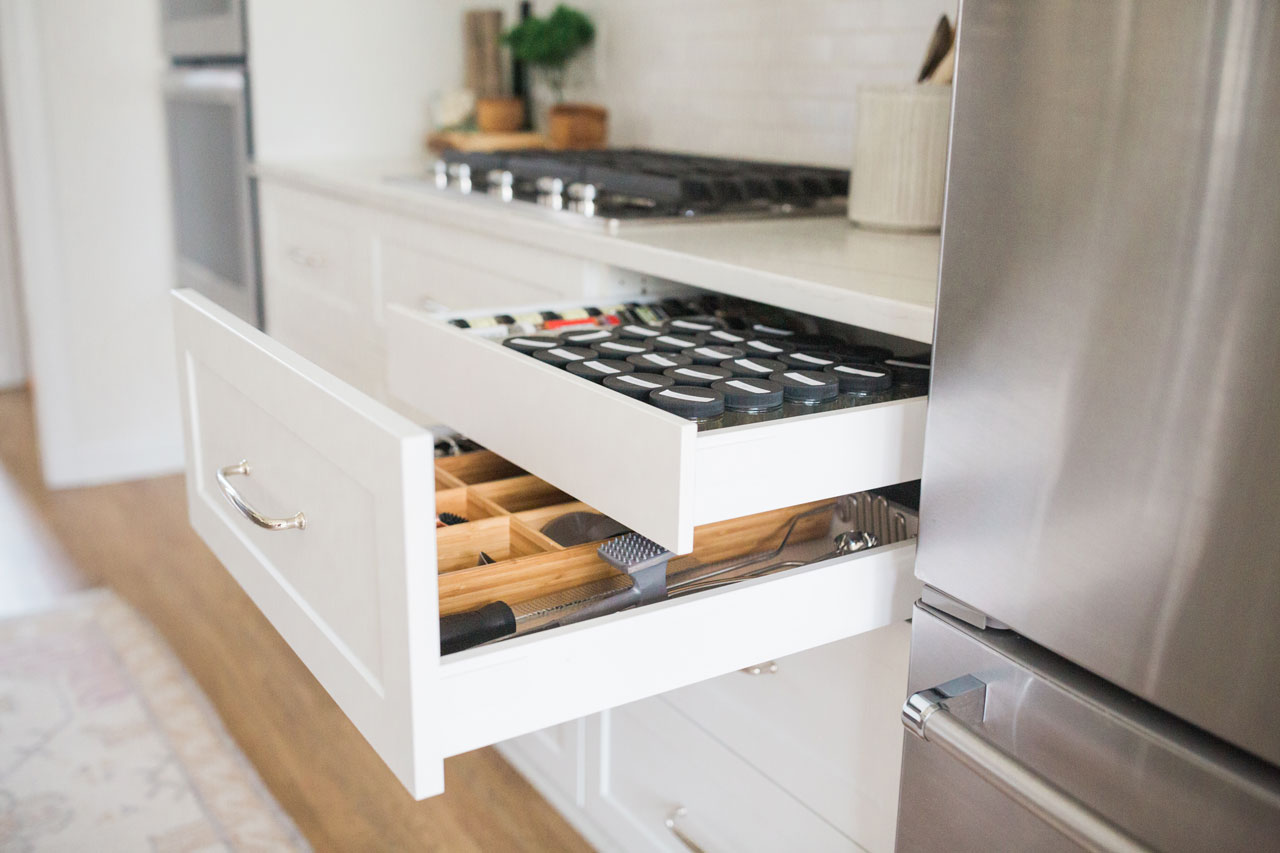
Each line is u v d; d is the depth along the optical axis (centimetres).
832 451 89
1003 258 78
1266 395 63
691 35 236
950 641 89
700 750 135
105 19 289
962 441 84
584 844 165
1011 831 85
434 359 114
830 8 200
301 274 244
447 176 213
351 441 74
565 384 92
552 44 258
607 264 146
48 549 265
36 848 159
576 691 78
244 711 197
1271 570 64
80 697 199
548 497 116
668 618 82
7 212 403
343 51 266
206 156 279
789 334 122
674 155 224
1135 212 69
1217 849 71
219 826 165
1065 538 77
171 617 230
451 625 81
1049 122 73
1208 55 63
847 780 113
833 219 171
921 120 149
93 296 304
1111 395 72
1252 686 66
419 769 73
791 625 89
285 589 91
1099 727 77
